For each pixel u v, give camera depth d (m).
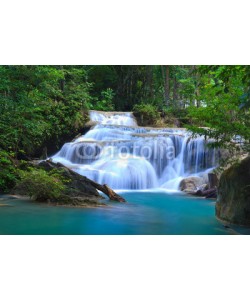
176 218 6.50
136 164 13.10
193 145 13.99
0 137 10.23
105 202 8.27
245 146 6.24
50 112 15.40
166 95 26.61
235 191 5.88
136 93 27.16
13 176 9.16
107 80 27.58
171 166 14.38
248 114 5.70
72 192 8.19
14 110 9.86
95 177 12.34
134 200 9.23
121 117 20.50
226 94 5.79
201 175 12.85
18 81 10.53
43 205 7.34
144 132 17.12
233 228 5.57
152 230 5.44
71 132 16.58
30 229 5.32
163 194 10.78
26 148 13.32
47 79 12.23
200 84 20.94
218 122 5.84
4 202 7.61
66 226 5.61
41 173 7.91
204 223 6.00
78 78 20.72
